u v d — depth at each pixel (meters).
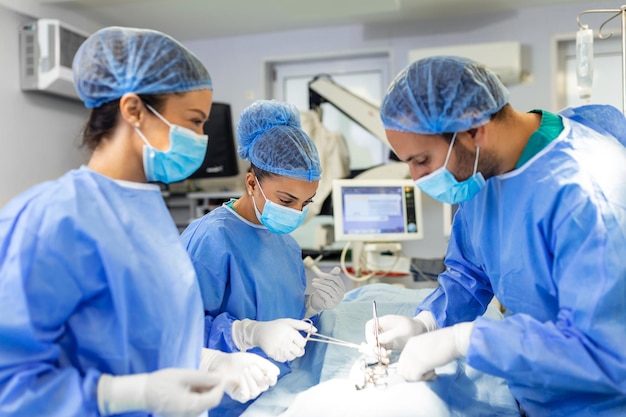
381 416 0.91
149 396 0.79
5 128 2.86
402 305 1.65
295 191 1.34
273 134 1.35
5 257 0.79
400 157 1.05
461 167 1.01
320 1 3.02
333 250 3.08
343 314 1.60
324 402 0.99
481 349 0.91
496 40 3.29
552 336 0.88
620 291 0.85
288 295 1.47
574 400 0.98
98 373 0.81
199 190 3.69
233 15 3.32
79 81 0.94
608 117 1.15
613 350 0.85
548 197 0.96
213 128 3.44
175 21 3.46
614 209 0.90
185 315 0.95
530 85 3.24
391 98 1.01
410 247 3.37
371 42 3.50
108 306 0.86
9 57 2.89
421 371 1.00
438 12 3.29
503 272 1.06
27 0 2.95
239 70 3.74
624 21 1.53
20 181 2.97
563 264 0.93
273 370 1.08
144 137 0.92
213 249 1.30
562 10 3.19
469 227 1.22
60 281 0.80
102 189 0.90
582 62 1.65
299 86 3.75
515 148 1.02
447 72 0.98
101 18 3.41
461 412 1.03
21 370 0.76
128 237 0.89
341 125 3.51
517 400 1.13
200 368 1.09
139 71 0.90
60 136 3.30
